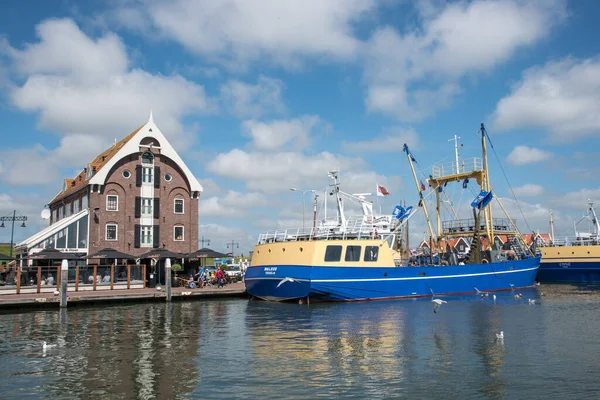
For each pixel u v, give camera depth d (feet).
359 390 46.98
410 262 141.49
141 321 91.25
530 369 54.03
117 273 148.97
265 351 63.87
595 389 47.11
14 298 112.37
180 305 118.52
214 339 72.43
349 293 113.39
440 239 147.13
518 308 103.65
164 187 182.29
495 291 140.15
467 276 132.77
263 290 121.08
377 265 117.39
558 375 51.67
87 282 142.82
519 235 158.20
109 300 120.57
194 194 187.73
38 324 88.43
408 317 91.25
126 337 74.74
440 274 127.13
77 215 169.48
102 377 52.16
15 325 87.40
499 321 86.07
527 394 45.80
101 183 168.86
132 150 175.73
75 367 56.44
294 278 111.65
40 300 112.47
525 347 64.85
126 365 57.16
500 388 47.55
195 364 57.26
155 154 180.96
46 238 167.63
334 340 70.38
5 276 151.43
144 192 178.19
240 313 100.99
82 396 46.06
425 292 124.16
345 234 116.06
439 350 63.36
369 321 87.04
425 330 77.66
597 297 125.80
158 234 179.32
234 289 139.44
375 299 116.78
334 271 111.65
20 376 52.80
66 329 82.58
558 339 69.92
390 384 48.80
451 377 51.11
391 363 56.85
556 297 125.90
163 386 48.85
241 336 74.69
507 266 144.87
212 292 133.59
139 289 141.90
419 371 53.36
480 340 69.56
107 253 148.77
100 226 169.58
